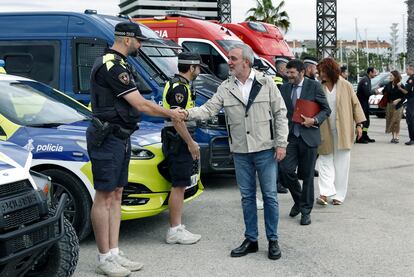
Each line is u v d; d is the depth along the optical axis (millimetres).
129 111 4523
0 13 8359
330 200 7512
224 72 9984
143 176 5379
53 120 5672
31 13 8242
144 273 4734
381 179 8875
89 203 5238
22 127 5352
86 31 7938
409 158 11031
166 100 5332
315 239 5660
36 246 3561
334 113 6988
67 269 4176
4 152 3910
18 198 3512
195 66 5332
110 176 4488
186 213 6773
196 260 5059
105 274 4676
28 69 8156
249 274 4691
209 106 5043
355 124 7418
